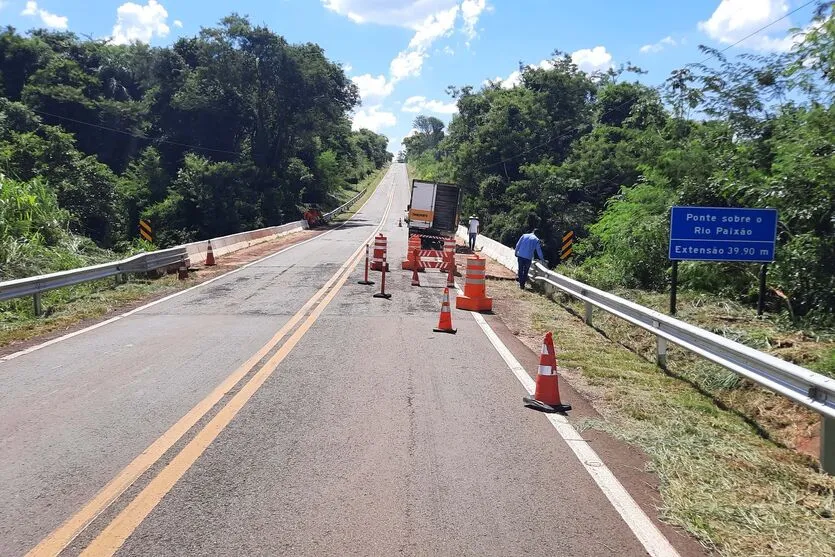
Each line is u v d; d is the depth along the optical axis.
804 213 11.73
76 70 59.59
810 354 8.04
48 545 3.74
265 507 4.24
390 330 10.58
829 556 3.78
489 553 3.72
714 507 4.35
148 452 5.19
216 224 52.34
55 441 5.43
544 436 5.72
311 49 60.12
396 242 32.66
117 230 44.72
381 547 3.76
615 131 44.34
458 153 53.12
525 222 41.97
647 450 5.45
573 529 4.03
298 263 21.67
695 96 20.25
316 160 70.62
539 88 53.22
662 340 8.64
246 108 61.03
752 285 13.14
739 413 6.75
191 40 64.88
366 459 5.09
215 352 8.86
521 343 9.89
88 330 10.62
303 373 7.73
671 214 11.16
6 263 15.85
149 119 62.56
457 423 6.01
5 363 8.31
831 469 5.04
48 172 39.41
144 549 3.71
